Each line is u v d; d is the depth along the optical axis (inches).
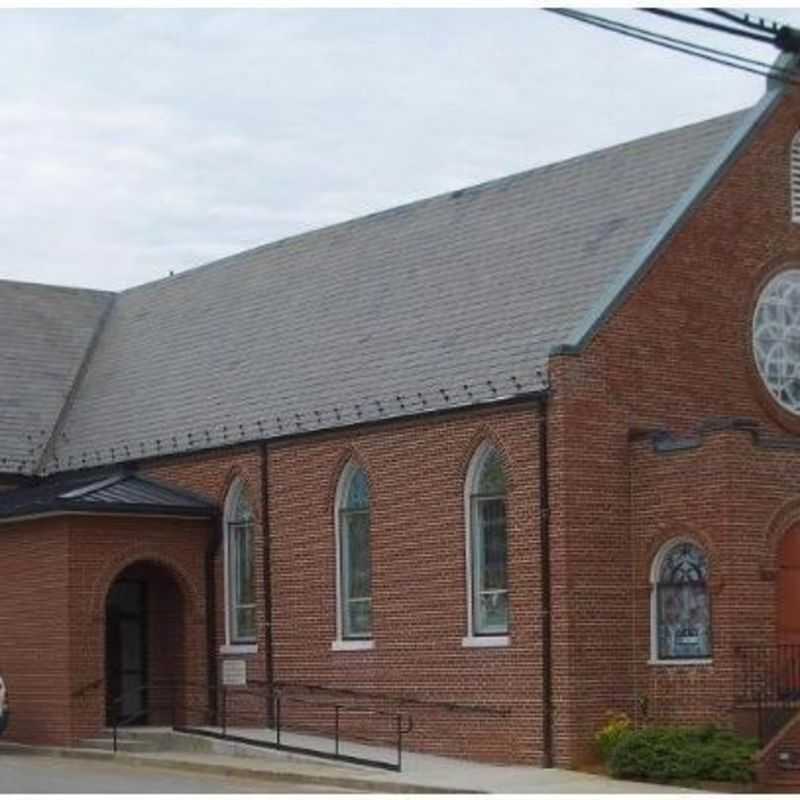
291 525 1408.7
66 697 1397.6
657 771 1086.4
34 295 1884.8
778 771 1091.3
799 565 1209.4
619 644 1201.4
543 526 1195.9
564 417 1189.1
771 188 1321.4
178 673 1488.7
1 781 1103.0
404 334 1402.6
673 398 1247.5
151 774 1179.3
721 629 1157.1
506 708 1210.6
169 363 1686.8
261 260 1724.9
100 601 1423.5
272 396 1480.1
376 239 1581.0
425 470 1290.6
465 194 1529.3
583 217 1364.4
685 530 1186.0
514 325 1298.0
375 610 1326.3
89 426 1695.4
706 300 1275.8
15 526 1475.1
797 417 1321.4
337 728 1267.2
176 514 1457.9
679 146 1358.3
